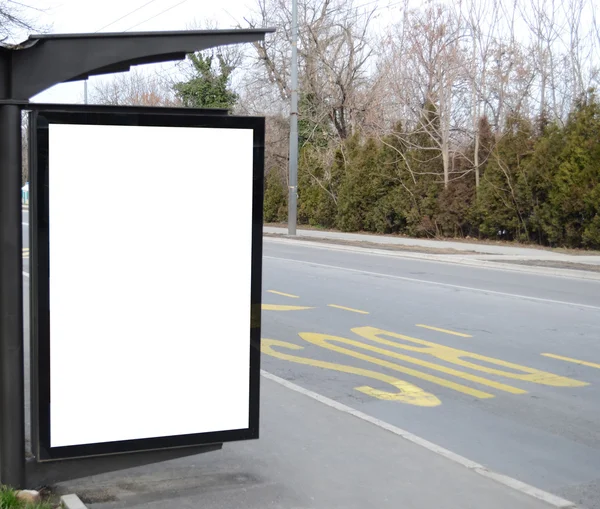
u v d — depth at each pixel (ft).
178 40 12.16
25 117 13.96
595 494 14.76
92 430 12.58
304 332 30.53
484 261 61.16
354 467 15.31
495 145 82.89
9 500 11.73
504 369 24.84
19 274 12.14
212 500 13.39
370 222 102.32
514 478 15.52
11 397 12.26
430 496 13.97
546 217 76.48
